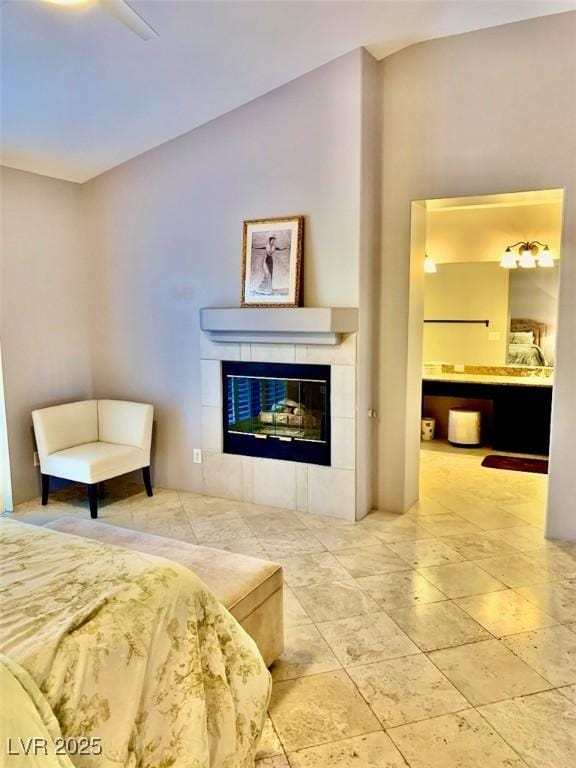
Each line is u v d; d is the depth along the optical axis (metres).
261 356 3.99
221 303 4.14
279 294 3.81
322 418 3.86
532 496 4.35
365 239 3.66
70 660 1.36
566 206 3.30
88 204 4.56
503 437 5.70
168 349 4.42
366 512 3.98
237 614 2.04
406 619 2.62
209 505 4.17
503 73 3.37
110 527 2.69
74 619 1.45
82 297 4.66
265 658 2.22
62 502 4.27
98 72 3.07
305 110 3.65
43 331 4.34
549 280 5.59
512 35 3.31
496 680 2.19
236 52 3.18
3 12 2.43
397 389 3.89
